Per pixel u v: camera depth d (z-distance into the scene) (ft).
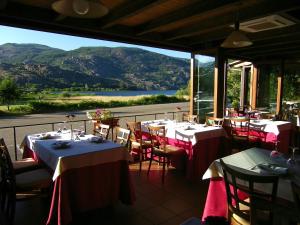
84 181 8.72
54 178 8.00
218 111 19.61
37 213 9.10
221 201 7.57
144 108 62.80
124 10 11.19
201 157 12.94
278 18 11.78
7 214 8.39
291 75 32.32
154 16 12.81
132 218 8.83
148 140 14.80
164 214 9.11
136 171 13.61
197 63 20.39
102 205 9.25
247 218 5.96
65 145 9.31
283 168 6.97
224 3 9.71
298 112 24.91
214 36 16.21
